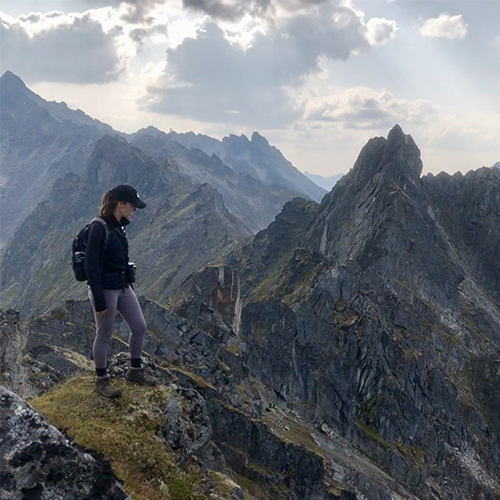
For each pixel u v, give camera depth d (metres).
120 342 44.81
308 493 49.12
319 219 160.75
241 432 48.12
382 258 122.44
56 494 8.02
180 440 13.59
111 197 12.46
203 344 54.03
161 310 54.03
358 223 137.88
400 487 72.81
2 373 20.28
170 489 11.78
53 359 33.84
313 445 65.50
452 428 94.75
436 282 126.31
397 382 94.62
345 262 116.19
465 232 152.88
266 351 90.25
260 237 190.62
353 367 94.38
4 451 7.98
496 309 134.00
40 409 12.28
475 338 119.81
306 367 92.44
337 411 89.25
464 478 88.81
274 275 146.12
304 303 100.44
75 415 12.33
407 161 148.00
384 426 89.19
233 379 53.31
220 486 17.34
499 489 90.31
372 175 149.00
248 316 95.56
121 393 13.55
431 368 99.38
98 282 12.09
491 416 103.31
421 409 94.75
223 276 64.50
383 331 99.19
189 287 66.19
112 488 8.52
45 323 49.97
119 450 11.66
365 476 62.19
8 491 7.69
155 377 15.36
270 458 48.62
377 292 110.12
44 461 8.16
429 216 137.62
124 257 12.88
